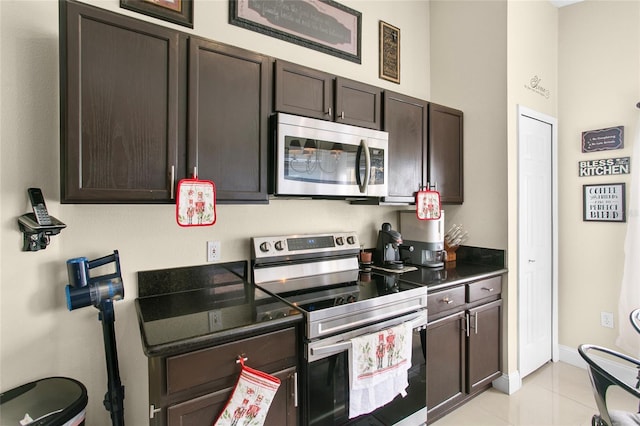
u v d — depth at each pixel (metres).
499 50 2.37
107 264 1.49
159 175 1.33
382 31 2.53
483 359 2.20
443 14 2.74
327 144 1.74
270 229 1.97
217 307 1.44
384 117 2.06
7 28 1.23
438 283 1.90
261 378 1.22
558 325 2.79
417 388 1.77
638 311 1.69
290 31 2.06
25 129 1.26
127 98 1.26
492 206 2.41
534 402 2.19
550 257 2.71
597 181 2.58
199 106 1.41
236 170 1.51
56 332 1.35
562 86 2.77
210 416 1.18
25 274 1.27
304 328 1.38
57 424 1.07
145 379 1.57
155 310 1.41
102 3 1.48
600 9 2.57
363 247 2.41
